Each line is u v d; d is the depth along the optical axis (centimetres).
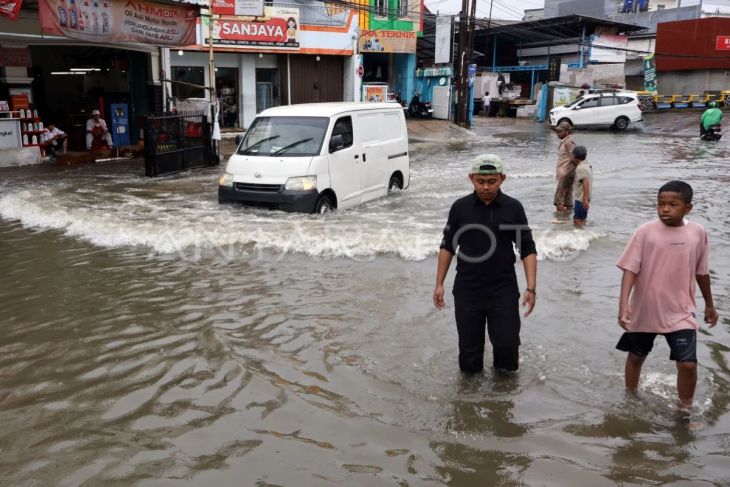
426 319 573
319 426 395
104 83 2127
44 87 2081
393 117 1224
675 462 358
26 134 1625
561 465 355
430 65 3947
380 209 1066
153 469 351
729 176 1491
